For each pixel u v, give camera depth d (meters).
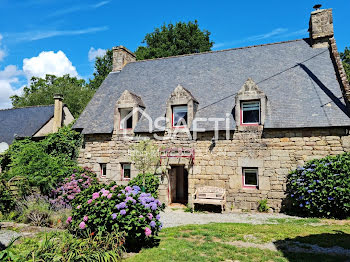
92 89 35.78
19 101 38.81
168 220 9.33
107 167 13.16
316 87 11.52
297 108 10.99
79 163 13.76
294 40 14.26
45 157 11.61
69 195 9.79
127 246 5.98
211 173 11.46
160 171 12.14
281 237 6.83
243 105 11.66
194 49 30.05
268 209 10.59
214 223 8.63
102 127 13.52
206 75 14.15
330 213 9.20
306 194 9.49
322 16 13.31
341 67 11.78
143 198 6.21
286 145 10.66
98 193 6.29
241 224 8.35
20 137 18.69
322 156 10.19
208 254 5.62
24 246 5.87
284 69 12.82
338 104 10.55
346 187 8.73
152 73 15.73
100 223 5.91
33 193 9.86
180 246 6.09
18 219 8.44
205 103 12.65
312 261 5.18
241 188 11.03
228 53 15.12
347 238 6.64
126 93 13.32
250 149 11.07
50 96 33.00
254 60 13.98
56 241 5.14
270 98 11.65
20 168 10.76
